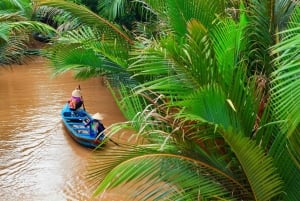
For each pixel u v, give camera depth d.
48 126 10.59
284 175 3.76
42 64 16.89
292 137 3.58
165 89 3.80
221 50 4.06
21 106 12.17
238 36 4.22
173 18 5.66
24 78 15.18
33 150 9.21
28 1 14.98
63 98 12.97
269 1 5.01
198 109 3.41
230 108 3.56
